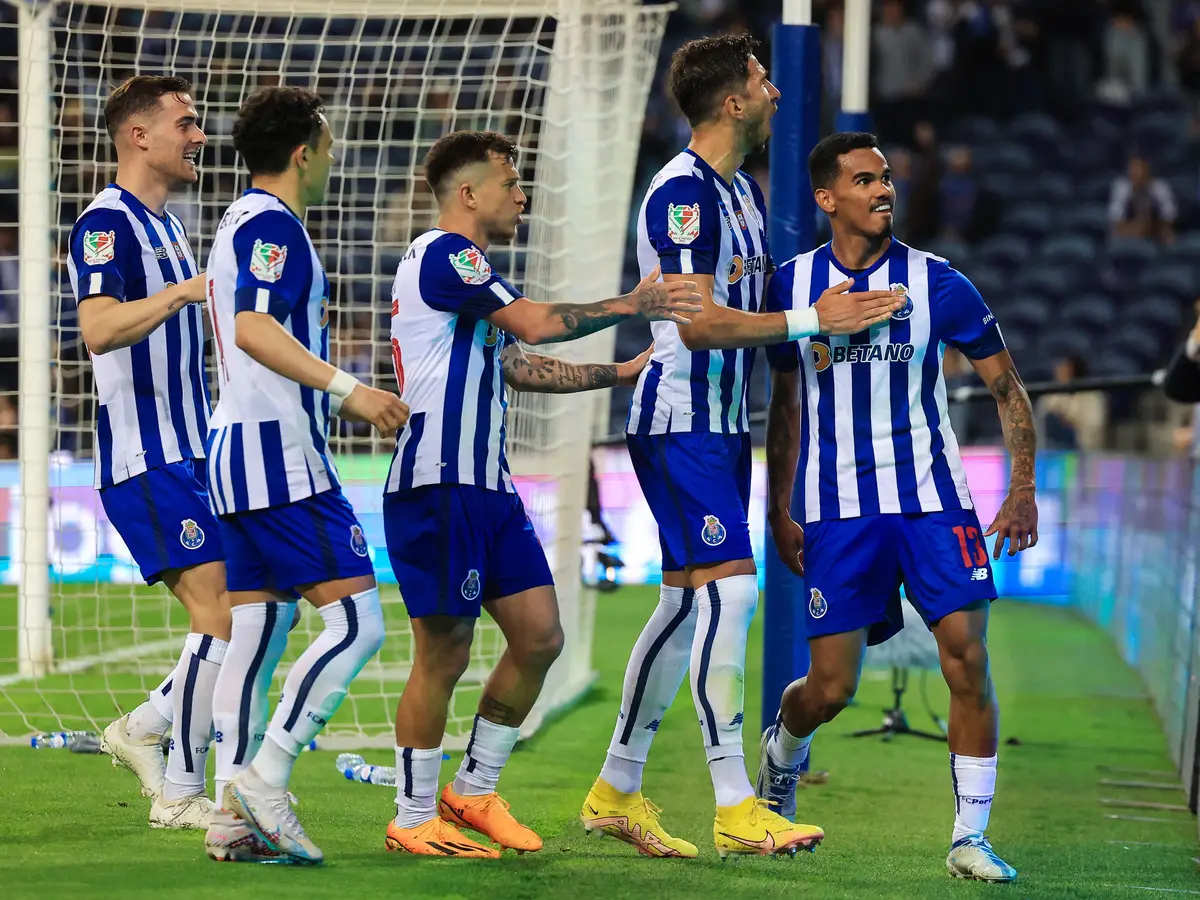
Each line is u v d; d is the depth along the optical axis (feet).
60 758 58.85
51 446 83.05
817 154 43.01
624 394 160.15
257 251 39.06
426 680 42.55
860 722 75.51
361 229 121.08
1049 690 88.38
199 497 47.16
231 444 40.06
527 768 60.08
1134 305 187.32
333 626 40.40
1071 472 129.90
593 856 43.47
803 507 43.37
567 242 73.10
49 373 77.00
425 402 41.47
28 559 78.48
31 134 73.20
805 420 43.47
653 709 44.34
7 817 47.70
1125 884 43.01
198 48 73.46
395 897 37.22
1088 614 122.93
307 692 39.83
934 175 193.98
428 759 43.06
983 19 214.28
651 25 82.84
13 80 140.87
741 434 43.88
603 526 95.76
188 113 47.88
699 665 42.60
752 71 43.01
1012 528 41.93
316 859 40.52
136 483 46.65
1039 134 209.56
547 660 43.21
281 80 72.38
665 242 41.88
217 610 46.83
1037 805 56.90
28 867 39.93
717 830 43.06
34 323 75.20
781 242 54.13
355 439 90.38
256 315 38.58
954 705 42.32
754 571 43.09
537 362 45.06
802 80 53.72
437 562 41.37
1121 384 70.95
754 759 64.39
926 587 41.81
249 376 39.86
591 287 80.64
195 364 48.34
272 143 40.45
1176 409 142.00
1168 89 216.95
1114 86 217.36
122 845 43.32
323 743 63.10
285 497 39.81
